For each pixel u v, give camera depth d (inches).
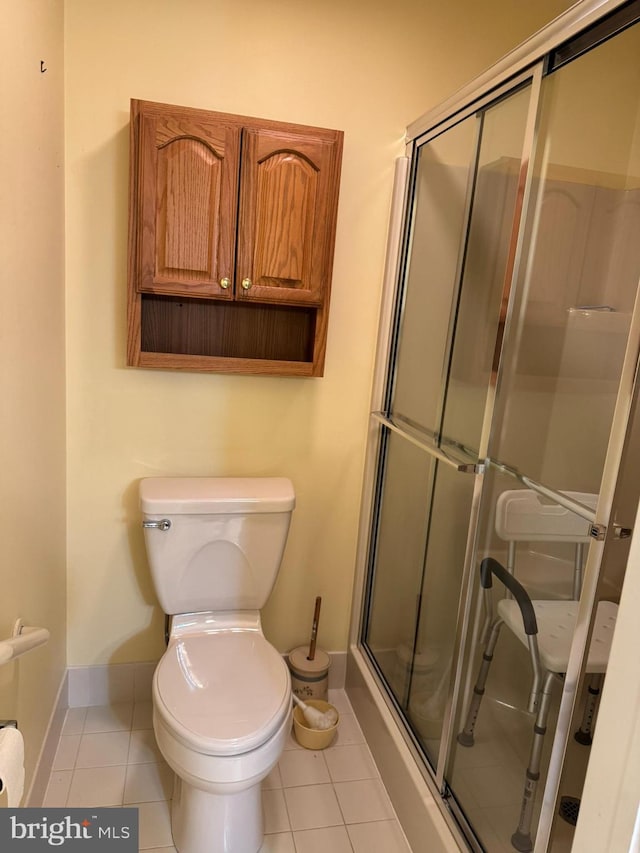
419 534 70.0
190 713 54.1
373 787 68.9
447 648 62.1
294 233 66.3
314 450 78.4
